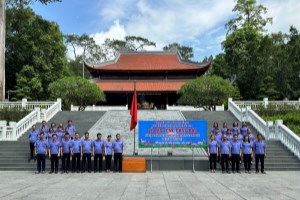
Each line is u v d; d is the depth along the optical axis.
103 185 12.54
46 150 16.53
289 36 65.44
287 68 52.47
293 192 11.09
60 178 14.47
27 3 48.47
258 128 24.27
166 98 54.28
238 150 16.42
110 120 28.27
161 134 17.72
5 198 10.12
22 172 16.64
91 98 37.53
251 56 54.56
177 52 60.41
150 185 12.55
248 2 57.81
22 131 23.69
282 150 19.50
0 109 30.73
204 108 39.19
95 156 16.70
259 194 10.73
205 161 17.47
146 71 54.72
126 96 54.56
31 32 48.28
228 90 36.19
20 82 45.72
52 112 29.75
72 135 19.55
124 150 20.39
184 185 12.55
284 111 29.67
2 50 35.34
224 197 10.25
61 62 50.03
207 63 53.44
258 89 52.03
